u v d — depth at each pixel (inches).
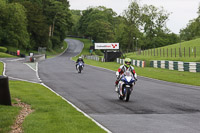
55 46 7199.8
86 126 409.7
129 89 677.9
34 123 418.3
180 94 810.2
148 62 2325.3
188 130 410.9
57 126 401.4
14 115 474.0
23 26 5182.1
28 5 6048.2
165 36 6348.4
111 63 2935.5
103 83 1091.9
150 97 751.7
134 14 5211.6
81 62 1628.9
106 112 550.6
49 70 1727.4
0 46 4783.5
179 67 1785.2
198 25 5083.7
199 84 1079.6
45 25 6254.9
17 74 1418.6
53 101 647.1
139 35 5556.1
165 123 456.1
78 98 730.8
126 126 435.5
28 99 660.1
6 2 5408.5
